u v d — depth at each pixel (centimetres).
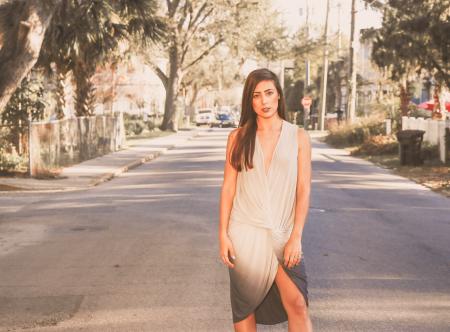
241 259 409
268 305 425
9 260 911
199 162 2689
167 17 5397
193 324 618
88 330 609
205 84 10150
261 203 407
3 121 2427
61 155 2533
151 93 8300
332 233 1094
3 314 662
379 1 3020
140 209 1373
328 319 630
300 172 410
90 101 3238
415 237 1067
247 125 414
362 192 1681
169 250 956
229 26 5941
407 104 3641
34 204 1486
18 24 1805
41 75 2922
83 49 2566
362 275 809
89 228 1152
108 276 809
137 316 646
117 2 2453
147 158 2930
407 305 678
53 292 741
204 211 1332
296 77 7788
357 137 3834
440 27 2650
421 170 2269
